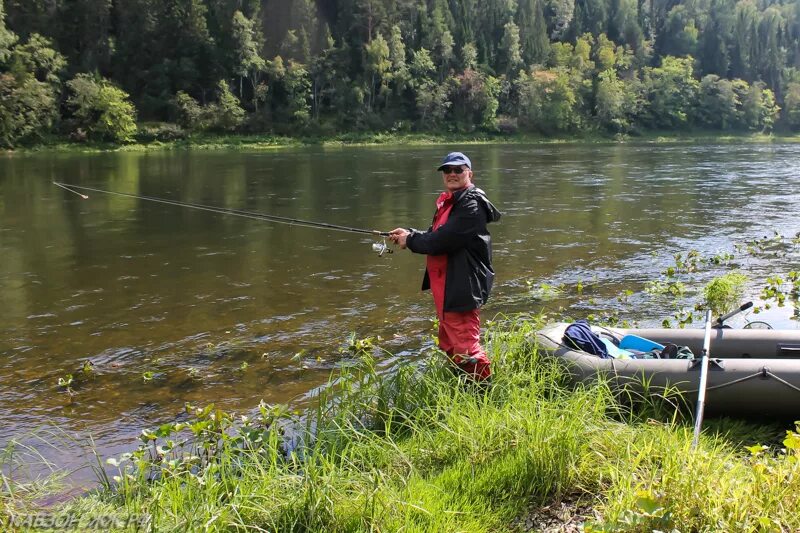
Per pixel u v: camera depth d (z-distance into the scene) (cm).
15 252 998
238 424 405
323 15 7738
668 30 9706
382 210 1441
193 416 431
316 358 537
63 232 1172
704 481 259
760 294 716
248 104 6228
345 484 296
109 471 357
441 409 378
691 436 332
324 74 6431
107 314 672
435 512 278
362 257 944
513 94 7256
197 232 1170
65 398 463
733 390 386
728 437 370
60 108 4959
